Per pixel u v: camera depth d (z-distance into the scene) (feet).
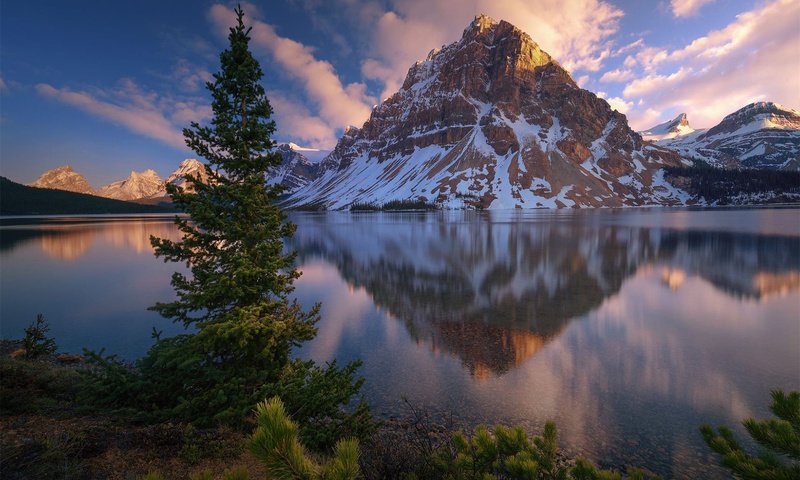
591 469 16.80
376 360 75.10
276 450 9.33
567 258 206.69
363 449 28.04
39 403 30.99
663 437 48.24
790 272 158.92
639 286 140.67
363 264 203.10
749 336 86.12
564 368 70.38
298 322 37.11
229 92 38.17
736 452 15.61
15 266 204.95
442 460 20.66
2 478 20.71
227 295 34.63
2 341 81.71
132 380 31.65
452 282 153.79
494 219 609.83
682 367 70.08
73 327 98.17
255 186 36.40
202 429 29.81
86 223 643.04
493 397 59.36
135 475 23.03
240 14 37.17
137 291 142.82
